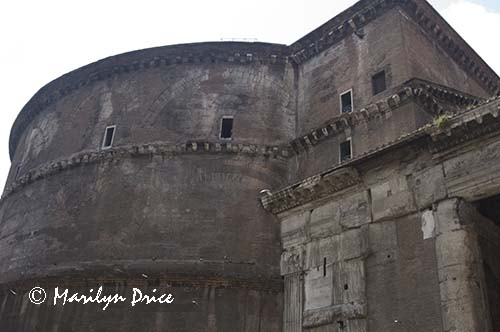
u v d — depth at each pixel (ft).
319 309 54.75
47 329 77.10
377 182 54.95
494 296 50.42
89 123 96.68
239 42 94.84
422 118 71.05
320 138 81.87
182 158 86.12
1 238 96.99
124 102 95.09
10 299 84.07
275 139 88.12
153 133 89.45
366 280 52.06
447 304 44.91
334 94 85.35
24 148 110.01
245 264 76.59
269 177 84.58
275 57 94.94
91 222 83.92
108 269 77.41
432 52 83.41
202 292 74.54
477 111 46.88
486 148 47.52
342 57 87.15
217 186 83.25
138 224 81.15
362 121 76.43
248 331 72.13
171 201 82.38
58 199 90.27
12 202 100.27
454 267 45.70
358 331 50.49
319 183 58.65
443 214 48.34
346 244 55.16
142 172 85.81
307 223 60.13
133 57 97.45
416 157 52.44
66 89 105.50
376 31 82.94
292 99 92.53
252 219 80.69
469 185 47.52
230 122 89.51
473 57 92.73
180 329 72.23
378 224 53.42
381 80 78.74
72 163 92.12
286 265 60.34
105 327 73.97
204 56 94.99
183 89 93.04
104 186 86.63
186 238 79.05
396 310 48.55
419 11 82.58
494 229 51.98
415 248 49.47
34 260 86.28
